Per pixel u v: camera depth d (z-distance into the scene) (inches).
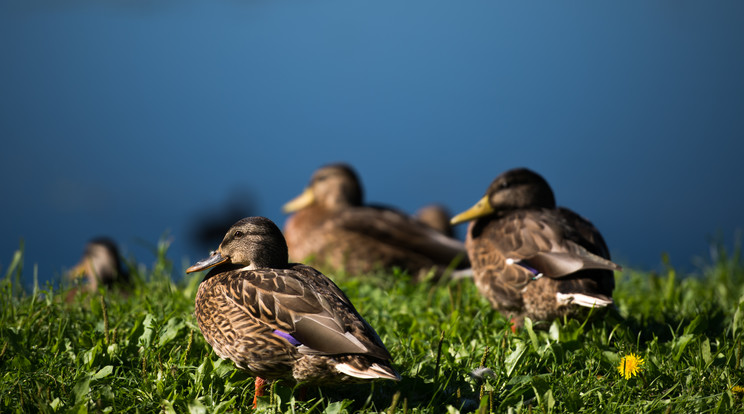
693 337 365.4
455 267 713.6
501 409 319.6
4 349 351.6
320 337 303.1
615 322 408.5
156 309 427.5
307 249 723.4
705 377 346.0
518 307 423.8
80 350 362.9
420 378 335.9
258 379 327.9
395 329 409.4
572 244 418.0
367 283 569.0
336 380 310.3
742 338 381.4
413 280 705.0
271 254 365.1
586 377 352.8
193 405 308.0
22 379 334.6
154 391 326.3
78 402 313.0
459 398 311.3
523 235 430.6
